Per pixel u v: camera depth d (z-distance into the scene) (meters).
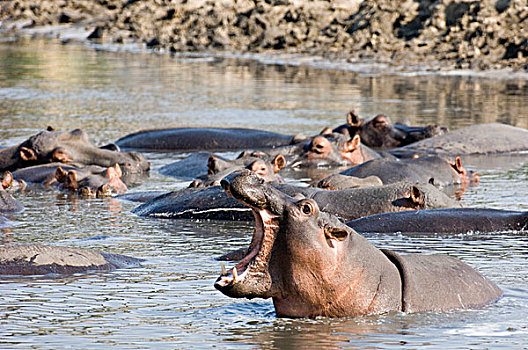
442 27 90.44
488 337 16.59
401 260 18.56
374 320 17.42
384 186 29.09
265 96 68.62
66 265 21.56
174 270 21.86
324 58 94.94
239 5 114.25
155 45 115.12
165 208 29.86
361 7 101.81
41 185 36.53
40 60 97.62
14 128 51.12
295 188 29.67
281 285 17.09
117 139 48.72
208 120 55.56
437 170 36.22
